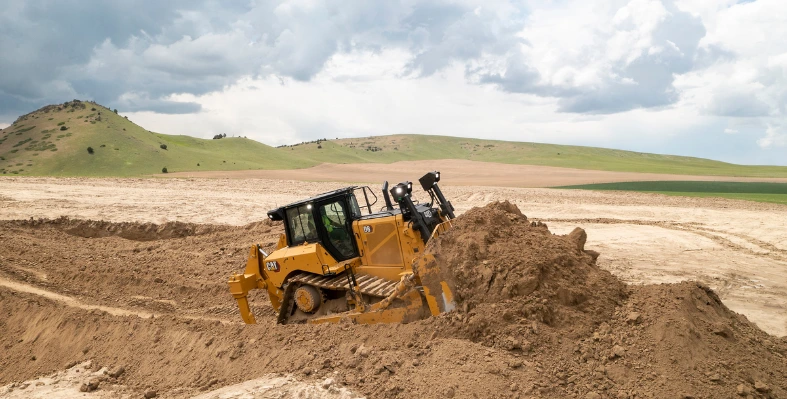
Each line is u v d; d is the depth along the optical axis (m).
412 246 8.04
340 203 8.83
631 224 19.88
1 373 9.09
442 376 5.64
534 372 5.52
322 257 8.75
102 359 8.64
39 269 14.19
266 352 7.19
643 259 13.95
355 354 6.47
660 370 5.50
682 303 6.41
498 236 7.11
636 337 5.96
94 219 20.95
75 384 7.71
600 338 5.97
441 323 6.56
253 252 9.82
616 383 5.43
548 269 6.50
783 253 14.59
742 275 12.19
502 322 6.10
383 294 7.69
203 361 7.56
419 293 7.14
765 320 9.10
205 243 17.69
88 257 15.54
